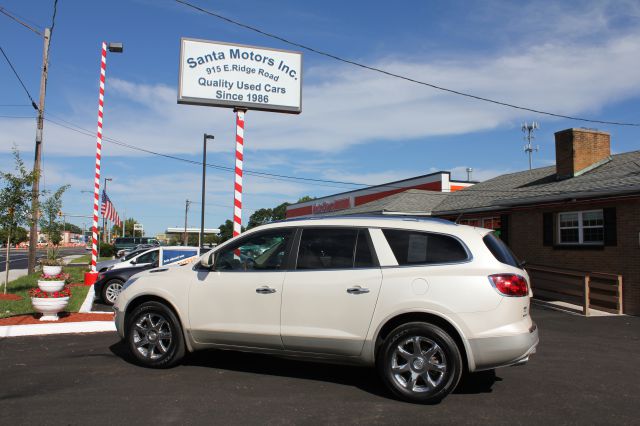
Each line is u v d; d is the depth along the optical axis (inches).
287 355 224.8
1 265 1310.3
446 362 198.5
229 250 243.6
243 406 195.3
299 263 227.1
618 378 248.7
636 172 556.4
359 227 225.8
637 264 510.3
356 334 211.6
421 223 221.6
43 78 788.0
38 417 180.9
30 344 306.3
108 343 309.6
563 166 706.2
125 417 181.8
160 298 251.3
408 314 209.2
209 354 279.1
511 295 201.9
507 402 206.7
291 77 518.6
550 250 632.4
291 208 2003.0
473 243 210.7
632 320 464.8
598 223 572.4
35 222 544.4
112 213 1152.2
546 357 295.9
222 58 501.4
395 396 207.6
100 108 645.9
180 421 178.5
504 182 899.4
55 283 382.3
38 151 780.0
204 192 1215.6
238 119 506.9
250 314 228.4
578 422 184.9
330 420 182.7
